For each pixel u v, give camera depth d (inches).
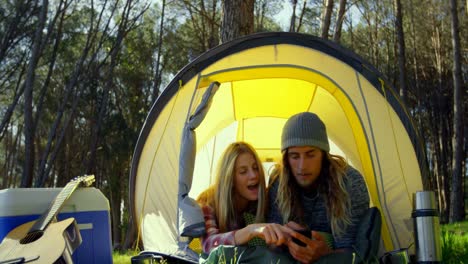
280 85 195.9
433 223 123.0
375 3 1091.3
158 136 190.1
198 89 179.3
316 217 133.6
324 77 174.1
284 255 118.0
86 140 1131.9
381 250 155.2
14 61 959.6
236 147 139.7
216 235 127.0
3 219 111.3
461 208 647.8
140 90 1124.5
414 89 1132.5
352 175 134.3
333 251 120.6
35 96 1046.4
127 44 1047.6
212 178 224.8
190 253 171.8
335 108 198.5
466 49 992.2
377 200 170.2
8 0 858.1
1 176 1477.6
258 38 169.6
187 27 1014.4
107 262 120.2
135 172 198.7
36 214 114.7
